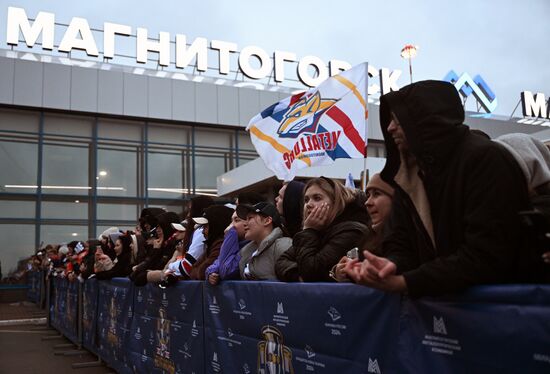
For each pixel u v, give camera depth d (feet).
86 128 64.64
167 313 13.41
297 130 13.17
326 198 9.08
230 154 70.85
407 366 5.65
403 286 4.95
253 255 10.28
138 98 65.87
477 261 4.75
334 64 80.48
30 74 61.41
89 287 23.61
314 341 7.37
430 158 5.44
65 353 23.97
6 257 59.31
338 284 6.87
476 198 4.94
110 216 64.18
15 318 42.70
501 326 4.52
